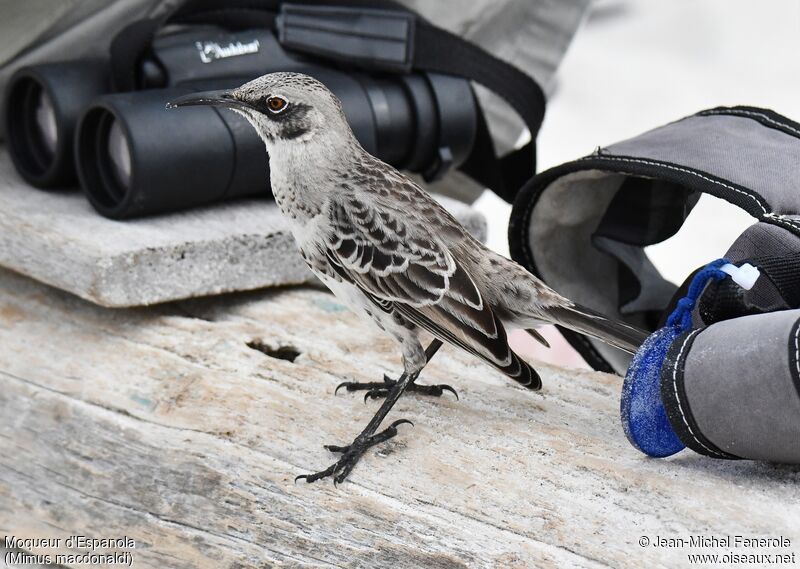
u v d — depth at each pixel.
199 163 4.38
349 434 3.51
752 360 2.90
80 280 4.09
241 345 4.04
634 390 3.12
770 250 3.29
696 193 4.13
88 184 4.45
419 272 3.48
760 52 8.71
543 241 4.20
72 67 4.68
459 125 4.97
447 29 5.57
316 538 3.21
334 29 4.83
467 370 3.97
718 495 3.06
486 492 3.16
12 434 3.89
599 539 2.93
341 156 3.64
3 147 5.23
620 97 8.22
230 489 3.37
